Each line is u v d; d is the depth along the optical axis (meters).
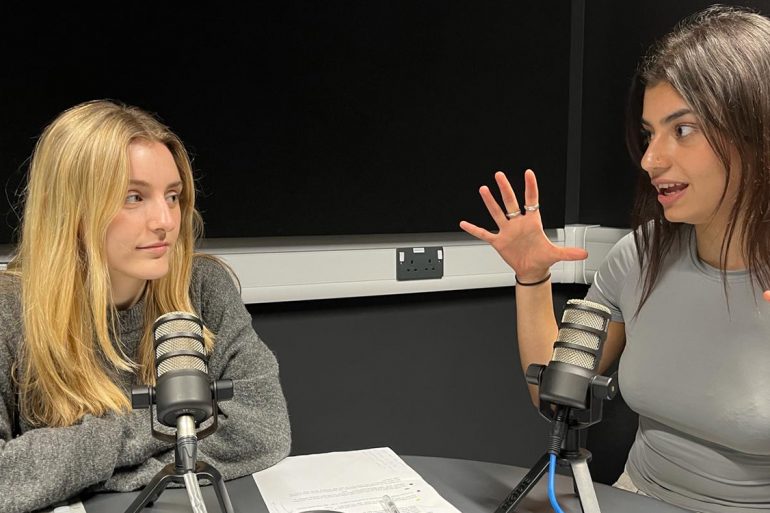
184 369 1.11
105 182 1.35
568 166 2.96
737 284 1.46
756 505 1.47
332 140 2.35
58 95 1.96
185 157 1.52
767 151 1.34
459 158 2.59
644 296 1.59
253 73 2.21
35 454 1.24
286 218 2.29
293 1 2.25
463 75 2.57
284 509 1.24
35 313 1.38
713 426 1.46
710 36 1.37
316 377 2.48
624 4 2.71
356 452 1.52
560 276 2.87
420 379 2.68
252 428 1.46
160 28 2.07
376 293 2.49
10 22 1.89
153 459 1.39
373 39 2.40
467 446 2.79
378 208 2.45
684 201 1.40
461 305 2.74
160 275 1.41
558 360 1.17
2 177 1.90
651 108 1.40
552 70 2.76
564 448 1.18
